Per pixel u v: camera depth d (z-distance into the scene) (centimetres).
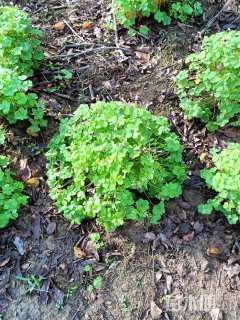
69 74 83
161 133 69
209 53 70
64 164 71
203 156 74
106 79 83
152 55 86
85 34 90
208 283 65
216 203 68
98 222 66
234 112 73
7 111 70
